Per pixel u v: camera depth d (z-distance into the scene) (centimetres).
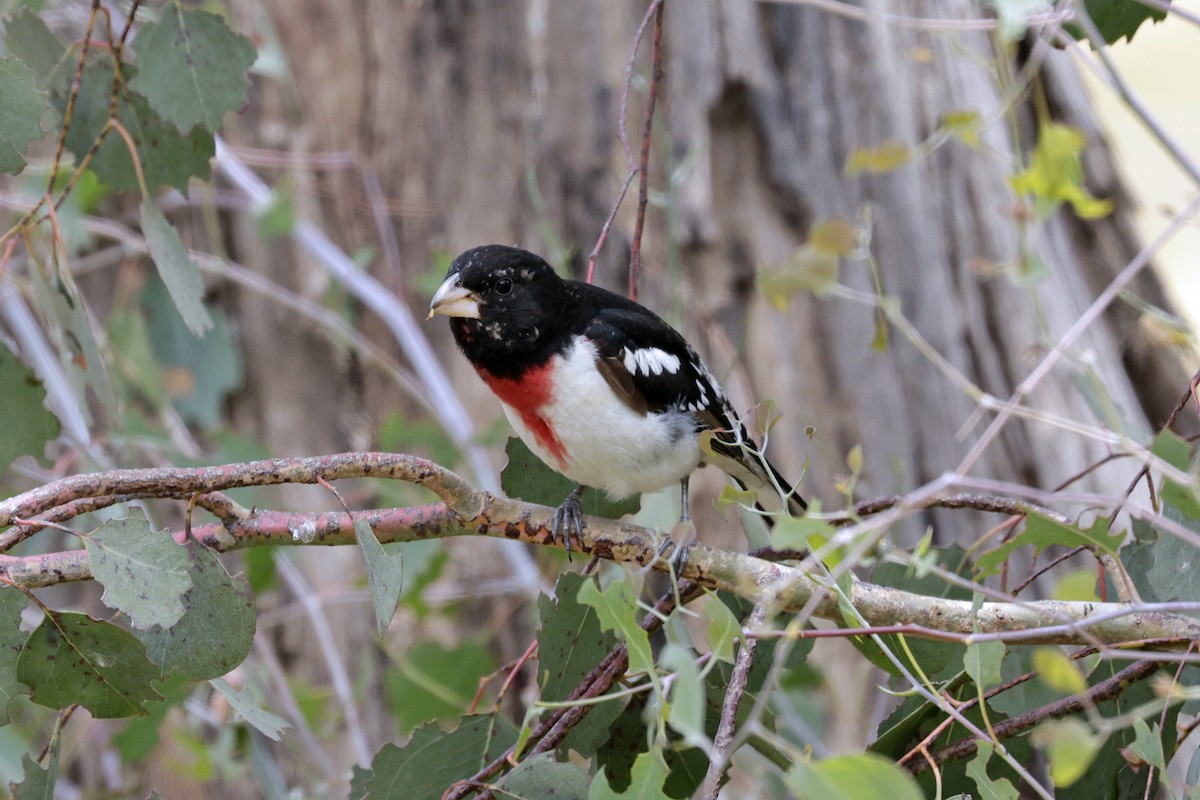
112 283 1107
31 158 1021
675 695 357
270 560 836
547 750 513
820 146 1038
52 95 652
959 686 526
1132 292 1040
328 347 1098
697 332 1010
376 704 1048
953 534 997
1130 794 550
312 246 1048
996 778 543
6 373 634
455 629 1039
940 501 560
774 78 1038
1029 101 1055
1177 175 1662
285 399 1102
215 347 1089
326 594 987
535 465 676
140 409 1073
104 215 1105
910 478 1009
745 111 1035
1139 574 586
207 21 627
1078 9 485
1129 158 1684
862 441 1009
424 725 546
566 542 570
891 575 611
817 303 1025
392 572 475
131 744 782
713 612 402
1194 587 518
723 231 1025
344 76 1096
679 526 550
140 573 464
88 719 988
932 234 1034
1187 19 493
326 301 1062
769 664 579
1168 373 1024
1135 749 436
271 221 1006
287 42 1104
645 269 1015
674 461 661
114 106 638
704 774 568
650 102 639
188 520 486
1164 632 490
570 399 640
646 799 390
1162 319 591
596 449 647
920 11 1053
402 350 1085
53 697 487
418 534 539
